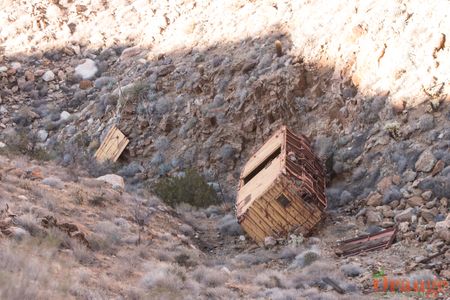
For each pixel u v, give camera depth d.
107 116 97.38
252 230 61.91
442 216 57.44
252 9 103.56
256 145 83.12
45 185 63.16
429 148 65.50
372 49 77.38
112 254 49.22
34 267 36.22
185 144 87.19
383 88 73.75
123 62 111.88
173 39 108.31
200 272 48.16
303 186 60.28
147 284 42.25
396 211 61.22
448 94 68.88
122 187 72.44
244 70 89.38
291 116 81.44
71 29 124.06
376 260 52.44
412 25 77.19
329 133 76.62
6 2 133.00
